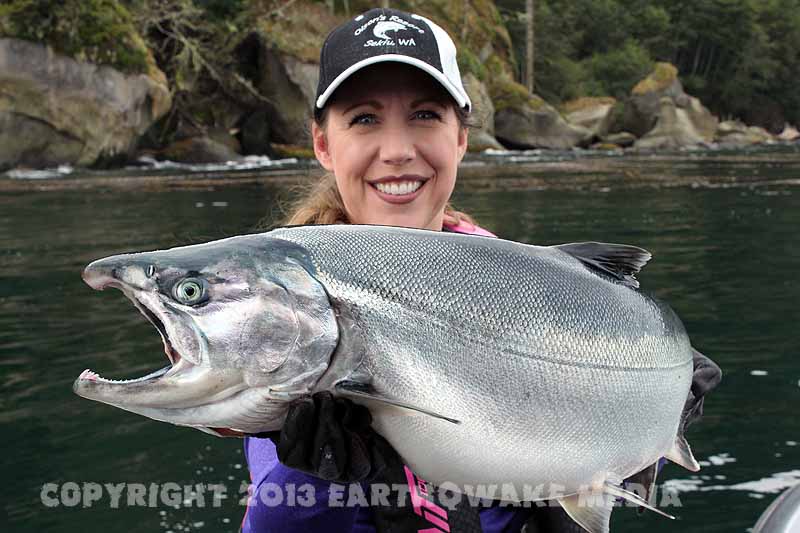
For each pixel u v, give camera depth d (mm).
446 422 1964
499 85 33500
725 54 60719
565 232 10367
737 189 16109
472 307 2021
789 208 12898
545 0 51656
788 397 4777
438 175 2629
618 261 2350
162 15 25828
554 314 2115
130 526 3418
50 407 4590
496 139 32719
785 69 60750
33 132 18891
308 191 3268
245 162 22938
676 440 2635
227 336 1840
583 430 2125
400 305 1957
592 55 55250
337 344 1902
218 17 26516
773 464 4000
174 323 1845
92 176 17922
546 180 17969
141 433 4320
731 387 4941
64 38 18891
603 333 2184
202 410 1866
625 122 40719
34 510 3521
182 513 3529
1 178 17234
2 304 6676
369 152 2562
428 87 2527
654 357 2309
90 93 19250
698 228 10836
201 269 1869
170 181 16875
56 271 7891
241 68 25844
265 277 1883
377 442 1933
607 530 2184
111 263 1879
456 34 32906
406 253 2018
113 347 5527
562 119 34375
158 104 21094
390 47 2479
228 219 11109
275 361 1855
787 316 6375
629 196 14680
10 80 18375
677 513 3590
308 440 1855
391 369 1927
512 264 2129
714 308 6660
